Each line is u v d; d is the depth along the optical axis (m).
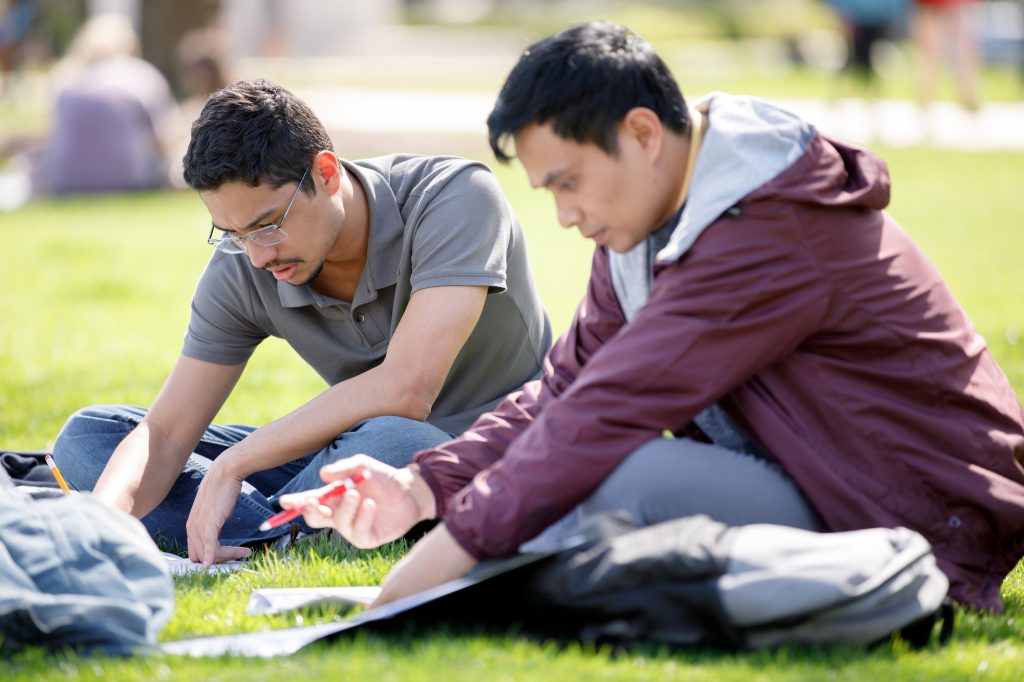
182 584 4.67
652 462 3.87
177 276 12.93
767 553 3.62
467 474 4.32
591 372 3.91
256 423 7.63
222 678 3.52
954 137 21.73
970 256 12.96
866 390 4.04
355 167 5.20
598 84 3.80
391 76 33.44
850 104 25.56
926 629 3.85
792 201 3.90
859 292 4.01
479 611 3.89
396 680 3.45
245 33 34.09
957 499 4.03
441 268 5.08
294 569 4.82
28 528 3.95
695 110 4.09
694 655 3.67
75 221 15.97
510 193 17.98
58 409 7.99
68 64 20.03
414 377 5.03
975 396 4.12
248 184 4.74
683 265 3.92
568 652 3.67
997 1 40.84
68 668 3.63
